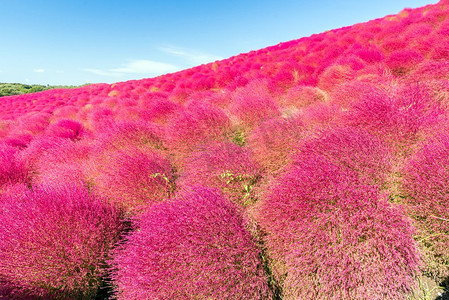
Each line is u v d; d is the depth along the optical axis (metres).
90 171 3.90
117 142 4.42
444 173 1.81
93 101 13.57
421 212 1.87
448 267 1.75
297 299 1.83
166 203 2.46
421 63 4.49
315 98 5.39
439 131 2.30
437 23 8.06
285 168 2.80
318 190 1.99
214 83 10.21
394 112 2.61
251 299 1.77
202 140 3.91
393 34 8.23
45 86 41.41
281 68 8.14
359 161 2.20
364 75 4.96
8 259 2.16
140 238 2.11
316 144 2.62
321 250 1.74
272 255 2.10
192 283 1.78
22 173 4.55
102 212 2.73
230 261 1.84
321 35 13.48
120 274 2.04
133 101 10.12
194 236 1.93
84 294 2.26
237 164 2.92
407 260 1.66
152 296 1.75
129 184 3.05
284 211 2.09
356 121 2.88
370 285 1.62
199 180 3.01
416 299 1.69
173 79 14.91
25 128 9.59
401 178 2.16
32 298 2.07
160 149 4.38
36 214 2.45
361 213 1.77
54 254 2.21
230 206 2.40
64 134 7.52
